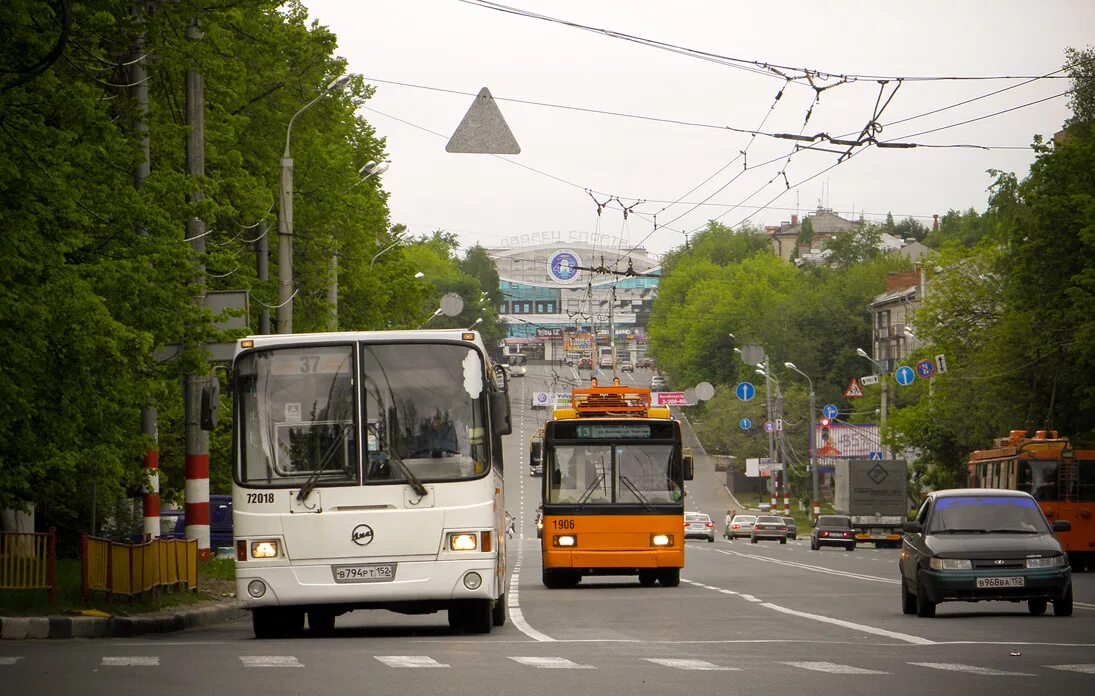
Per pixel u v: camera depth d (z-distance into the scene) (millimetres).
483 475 31609
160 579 43375
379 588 31062
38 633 33156
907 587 38812
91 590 37781
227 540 73188
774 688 20375
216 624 42125
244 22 58719
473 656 25750
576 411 58719
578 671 22953
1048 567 36594
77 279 40156
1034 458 83812
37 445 40812
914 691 19906
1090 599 46969
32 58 38688
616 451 57438
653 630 33594
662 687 20578
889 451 176000
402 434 31578
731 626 34812
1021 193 103875
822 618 37562
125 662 24609
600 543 56688
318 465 31453
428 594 31109
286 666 23781
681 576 67688
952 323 132875
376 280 93250
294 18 71875
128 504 65375
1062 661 24578
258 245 67688
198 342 45312
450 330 32375
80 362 40750
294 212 74438
